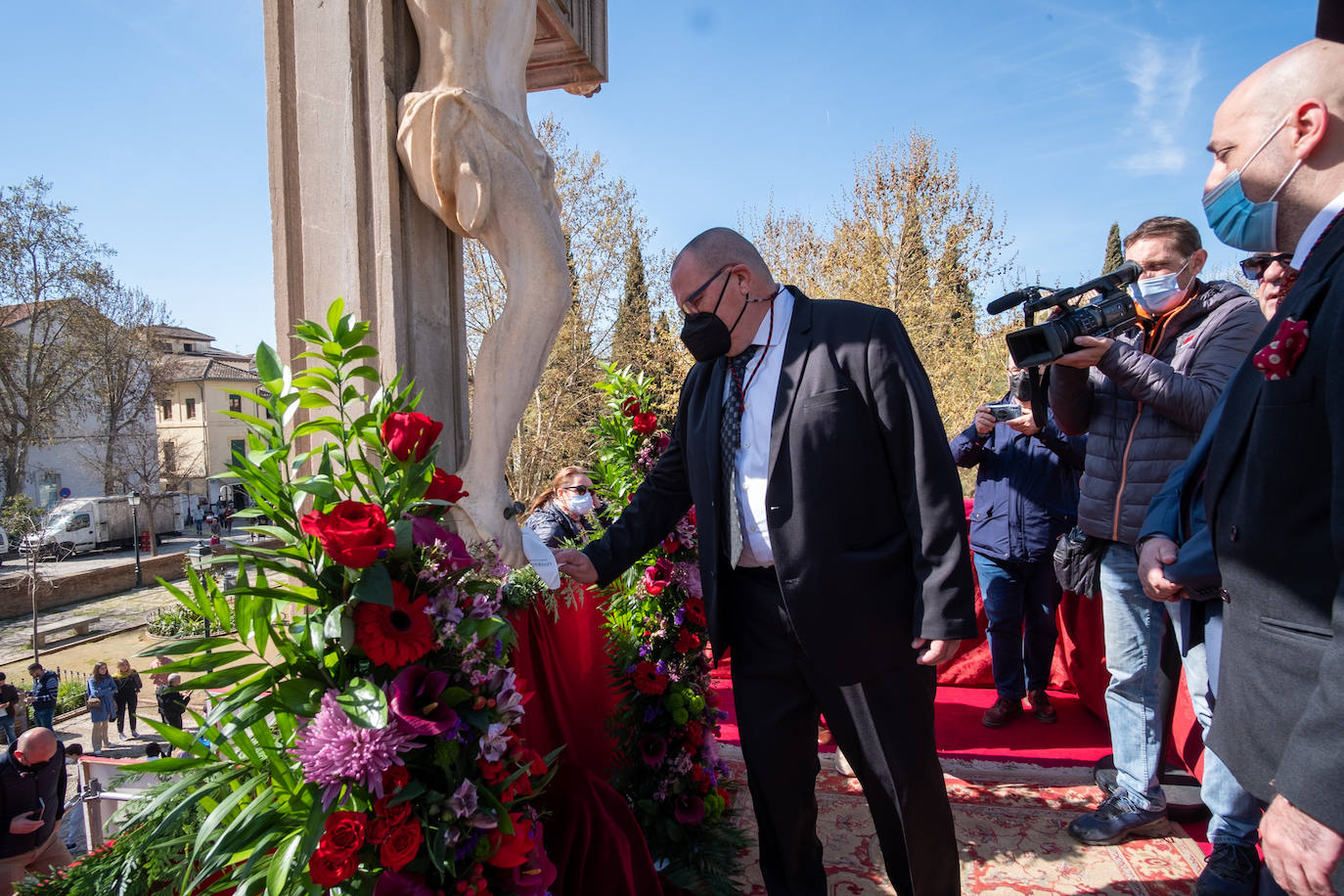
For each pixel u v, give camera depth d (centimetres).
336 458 136
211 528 3647
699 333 185
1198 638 180
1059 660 382
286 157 183
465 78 175
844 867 240
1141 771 245
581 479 319
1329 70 116
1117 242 2341
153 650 114
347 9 174
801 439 175
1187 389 204
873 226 1816
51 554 2744
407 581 130
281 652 125
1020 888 225
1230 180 127
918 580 171
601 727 264
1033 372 242
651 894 200
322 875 110
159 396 3378
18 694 1226
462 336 202
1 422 3028
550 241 179
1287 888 99
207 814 135
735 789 300
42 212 2909
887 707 178
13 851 411
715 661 202
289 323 183
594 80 282
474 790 127
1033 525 328
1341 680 95
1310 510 111
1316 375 109
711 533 195
